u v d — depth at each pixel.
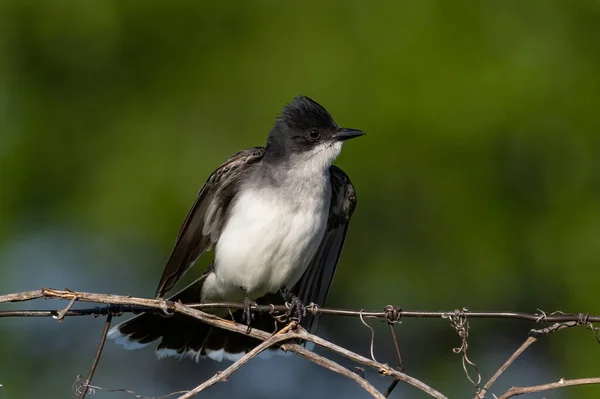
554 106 11.52
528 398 12.52
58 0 12.09
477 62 11.52
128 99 12.12
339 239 10.36
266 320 10.02
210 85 11.98
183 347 9.81
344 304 12.20
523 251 11.64
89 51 12.20
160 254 11.86
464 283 11.70
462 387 12.90
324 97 11.56
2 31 12.02
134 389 13.40
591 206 11.61
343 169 11.46
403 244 11.79
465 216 11.54
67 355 13.17
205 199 9.75
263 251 9.54
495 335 13.00
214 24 12.18
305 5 11.95
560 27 11.73
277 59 11.85
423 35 11.57
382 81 11.48
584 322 7.61
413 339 13.16
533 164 11.59
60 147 11.95
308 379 13.53
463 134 11.38
